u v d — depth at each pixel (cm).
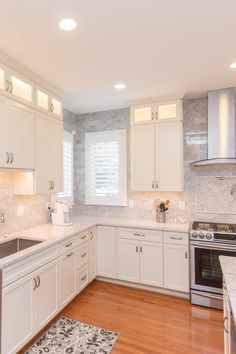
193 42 190
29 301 201
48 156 276
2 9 149
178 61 223
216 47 198
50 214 329
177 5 148
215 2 146
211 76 258
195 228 281
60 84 275
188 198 338
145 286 313
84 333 223
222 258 182
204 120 332
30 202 293
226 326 153
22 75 235
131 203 371
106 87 286
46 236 249
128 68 236
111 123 384
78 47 195
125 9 150
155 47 197
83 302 281
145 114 345
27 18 158
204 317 250
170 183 321
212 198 326
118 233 323
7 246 241
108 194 384
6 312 176
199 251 271
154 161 329
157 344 209
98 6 147
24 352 198
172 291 298
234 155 290
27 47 194
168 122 323
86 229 302
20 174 260
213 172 326
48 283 227
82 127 404
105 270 330
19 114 230
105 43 189
